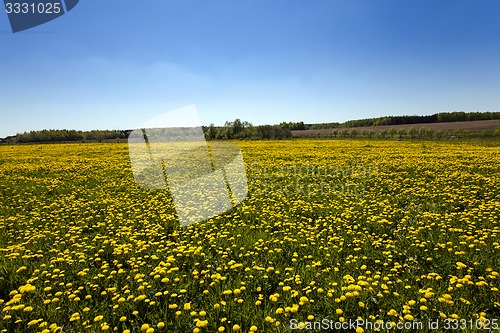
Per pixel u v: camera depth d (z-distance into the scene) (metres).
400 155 24.48
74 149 37.34
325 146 36.91
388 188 12.55
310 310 4.21
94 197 12.09
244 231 7.64
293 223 8.03
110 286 5.02
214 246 6.50
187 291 4.79
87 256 6.23
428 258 5.57
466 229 7.22
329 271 5.39
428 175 15.36
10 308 4.02
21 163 23.28
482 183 12.79
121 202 11.02
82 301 4.58
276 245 6.65
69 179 16.34
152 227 8.02
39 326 3.83
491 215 8.14
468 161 19.97
